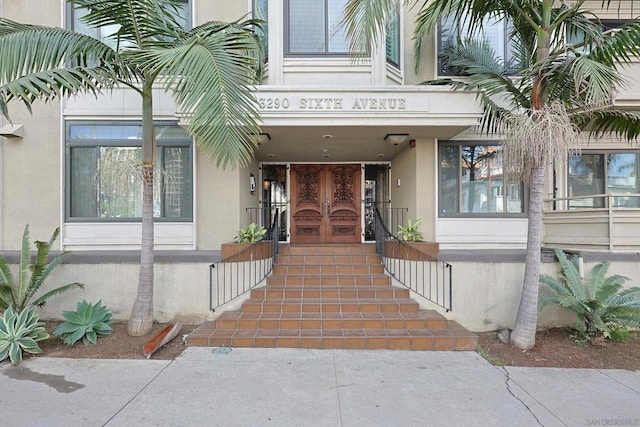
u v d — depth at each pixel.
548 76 4.68
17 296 5.18
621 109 6.43
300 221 8.99
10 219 6.85
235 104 3.85
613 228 5.86
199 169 6.90
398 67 6.99
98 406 3.40
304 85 6.14
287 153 8.04
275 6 6.56
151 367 4.25
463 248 7.09
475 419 3.23
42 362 4.40
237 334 5.02
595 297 5.09
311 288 6.03
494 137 7.14
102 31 6.85
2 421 3.16
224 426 3.10
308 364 4.34
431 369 4.24
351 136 6.62
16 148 6.86
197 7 6.90
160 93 6.84
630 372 4.21
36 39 4.09
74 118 6.88
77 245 6.83
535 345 5.00
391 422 3.17
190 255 5.95
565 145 4.32
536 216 4.89
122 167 6.86
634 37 4.60
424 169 7.07
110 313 5.42
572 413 3.34
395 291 5.96
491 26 7.01
